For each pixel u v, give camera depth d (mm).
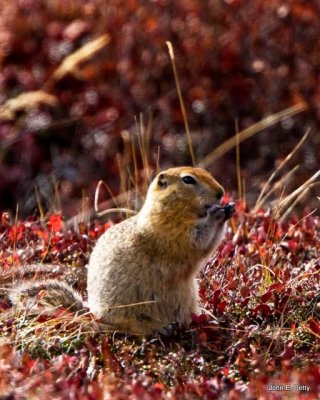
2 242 11734
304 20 17875
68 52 18672
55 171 17531
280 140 17266
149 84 18047
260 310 9828
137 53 18250
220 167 16938
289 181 16438
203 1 18297
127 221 10141
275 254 11125
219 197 9828
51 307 9789
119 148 17703
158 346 9359
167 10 18375
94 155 17562
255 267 10844
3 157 17844
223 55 17906
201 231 9625
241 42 17953
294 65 17703
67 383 8211
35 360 8820
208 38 18000
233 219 12523
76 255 11445
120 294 9594
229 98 17641
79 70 18375
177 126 17609
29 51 18797
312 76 17609
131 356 9125
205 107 17625
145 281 9602
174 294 9703
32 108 18250
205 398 8117
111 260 9734
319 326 9398
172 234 9562
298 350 9336
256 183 16453
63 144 18094
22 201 17344
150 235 9633
